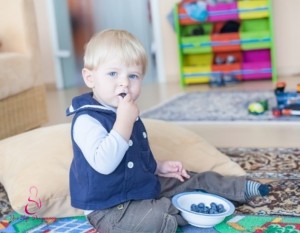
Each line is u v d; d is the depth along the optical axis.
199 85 3.82
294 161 1.64
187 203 1.20
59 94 3.88
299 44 3.90
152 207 1.09
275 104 2.71
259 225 1.13
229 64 3.79
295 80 3.65
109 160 1.04
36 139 1.47
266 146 1.89
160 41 4.13
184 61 4.05
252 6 3.69
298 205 1.25
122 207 1.10
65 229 1.19
